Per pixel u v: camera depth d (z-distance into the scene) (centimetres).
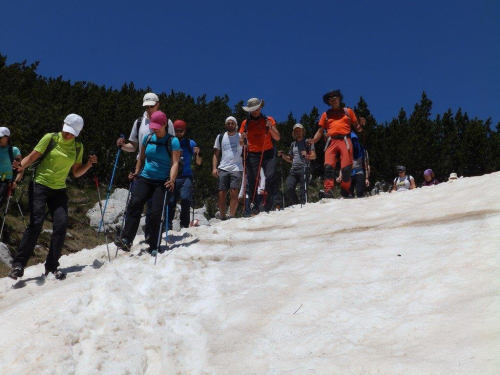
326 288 510
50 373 419
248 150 1075
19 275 657
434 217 664
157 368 431
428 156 2702
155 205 729
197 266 650
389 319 429
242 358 413
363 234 673
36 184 675
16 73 2353
